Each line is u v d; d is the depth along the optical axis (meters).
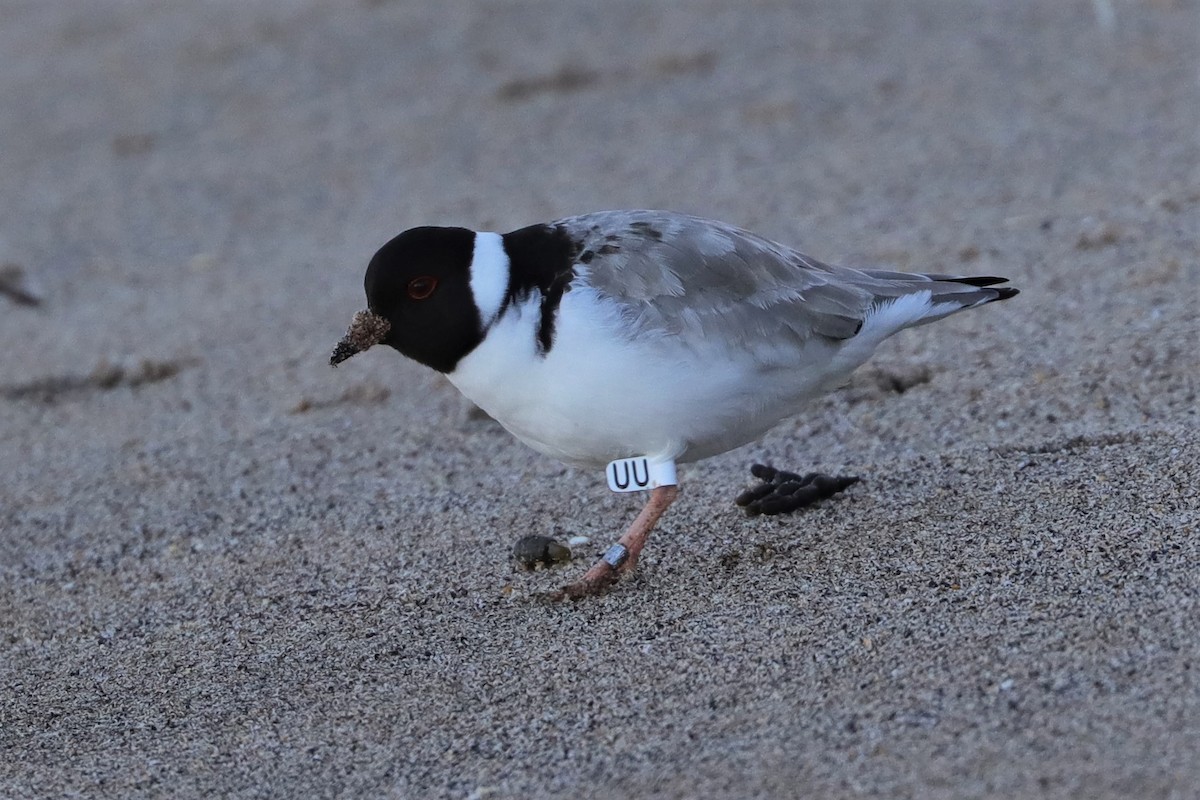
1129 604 7.63
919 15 24.19
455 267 8.22
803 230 15.50
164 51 28.20
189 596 9.58
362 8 28.86
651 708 7.43
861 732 6.88
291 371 13.84
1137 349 11.20
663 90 21.95
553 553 9.26
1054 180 15.89
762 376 8.51
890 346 12.27
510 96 22.69
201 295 16.47
